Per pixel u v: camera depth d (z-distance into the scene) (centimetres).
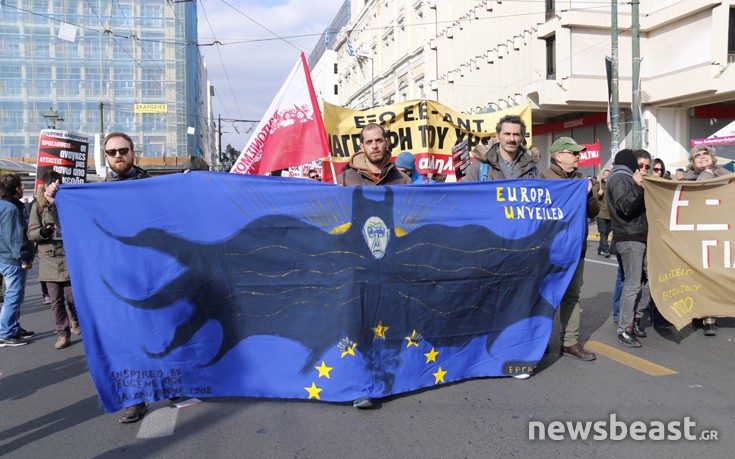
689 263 509
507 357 428
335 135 715
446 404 385
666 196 499
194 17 4250
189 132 3850
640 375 436
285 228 390
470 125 754
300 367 385
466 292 415
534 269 434
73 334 630
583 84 2097
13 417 390
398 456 317
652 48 2120
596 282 848
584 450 320
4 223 576
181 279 379
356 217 395
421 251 404
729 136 1309
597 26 2092
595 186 1188
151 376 375
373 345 391
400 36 4325
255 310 387
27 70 3550
